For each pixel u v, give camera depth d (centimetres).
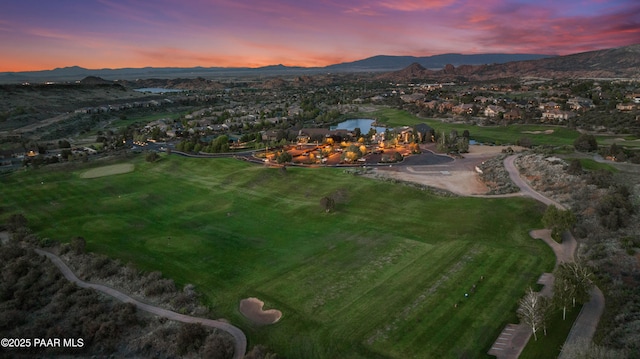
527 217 7762
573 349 4144
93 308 5322
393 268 6234
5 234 8062
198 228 8256
